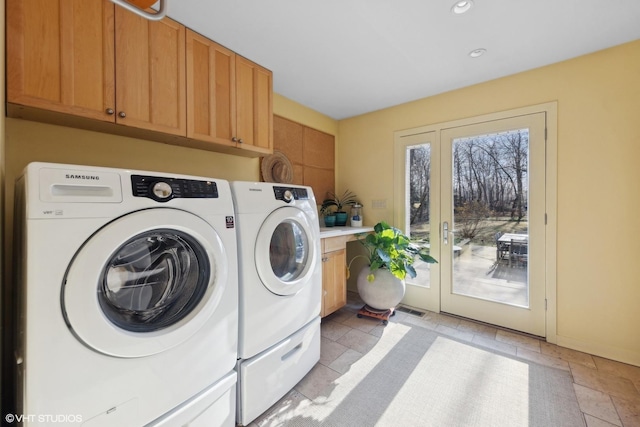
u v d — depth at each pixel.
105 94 1.32
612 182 1.88
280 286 1.47
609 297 1.90
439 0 1.45
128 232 0.91
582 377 1.69
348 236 2.72
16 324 1.05
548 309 2.14
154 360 0.98
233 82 1.90
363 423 1.35
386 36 1.76
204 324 1.12
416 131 2.84
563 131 2.05
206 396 1.13
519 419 1.37
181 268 1.14
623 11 1.52
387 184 3.08
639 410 1.41
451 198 2.63
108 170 0.91
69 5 1.21
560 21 1.61
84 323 0.81
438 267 2.72
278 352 1.49
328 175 3.36
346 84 2.47
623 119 1.84
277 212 1.50
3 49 1.01
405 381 1.67
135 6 0.61
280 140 2.73
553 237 2.11
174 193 1.06
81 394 0.82
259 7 1.49
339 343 2.13
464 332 2.30
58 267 0.78
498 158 2.38
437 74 2.27
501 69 2.19
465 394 1.55
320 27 1.67
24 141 1.35
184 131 1.62
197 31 1.70
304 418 1.38
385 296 2.51
